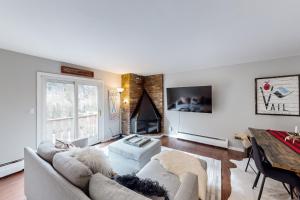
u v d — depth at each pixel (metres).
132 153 2.21
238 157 2.99
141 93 4.97
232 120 3.46
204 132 3.88
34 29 1.72
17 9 1.33
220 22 1.58
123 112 4.62
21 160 2.53
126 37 1.95
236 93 3.39
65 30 1.75
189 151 3.32
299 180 1.48
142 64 3.42
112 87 4.36
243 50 2.45
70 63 3.29
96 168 1.29
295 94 2.72
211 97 3.59
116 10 1.37
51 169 1.27
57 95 3.12
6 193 1.91
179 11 1.39
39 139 2.77
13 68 2.46
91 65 3.51
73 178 1.07
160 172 1.64
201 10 1.37
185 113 4.20
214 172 2.39
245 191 1.91
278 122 2.92
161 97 4.61
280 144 1.83
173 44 2.20
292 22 1.57
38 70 2.77
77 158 1.33
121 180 1.12
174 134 4.41
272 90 2.94
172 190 1.34
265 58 2.93
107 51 2.50
